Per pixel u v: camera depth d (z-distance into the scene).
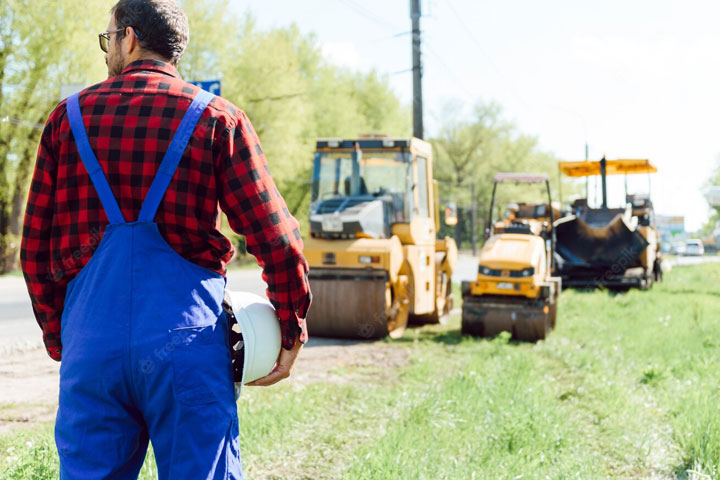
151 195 1.90
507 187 68.00
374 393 6.50
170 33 2.07
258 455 4.52
